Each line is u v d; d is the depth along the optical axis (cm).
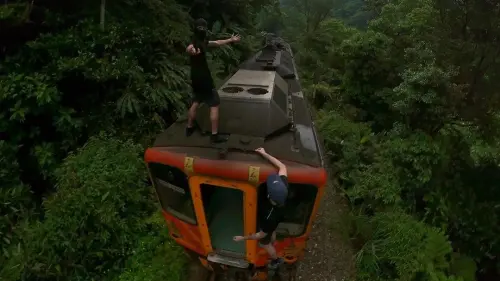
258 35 1508
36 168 728
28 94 664
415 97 786
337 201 830
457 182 827
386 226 685
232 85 583
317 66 1689
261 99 525
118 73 736
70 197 583
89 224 580
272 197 373
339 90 1370
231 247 483
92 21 785
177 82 853
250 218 435
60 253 554
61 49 730
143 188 663
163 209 513
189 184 443
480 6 791
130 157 677
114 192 608
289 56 1059
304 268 636
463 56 850
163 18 936
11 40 740
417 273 618
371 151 888
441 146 803
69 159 670
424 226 701
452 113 827
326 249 683
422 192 782
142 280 552
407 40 1137
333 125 1048
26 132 720
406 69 921
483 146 933
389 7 1268
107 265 580
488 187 863
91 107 774
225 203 524
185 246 516
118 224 592
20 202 663
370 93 1194
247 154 452
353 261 663
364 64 1177
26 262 530
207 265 527
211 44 477
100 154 661
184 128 526
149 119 806
